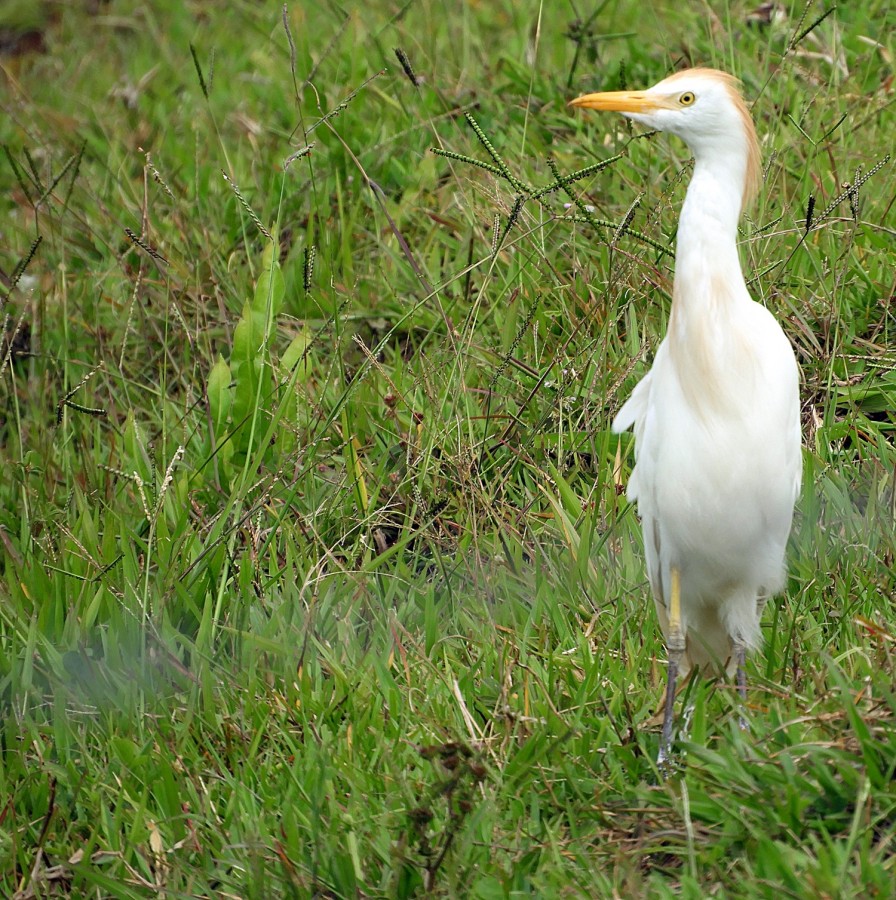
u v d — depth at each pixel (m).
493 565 7.57
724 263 6.02
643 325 8.45
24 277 11.08
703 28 11.71
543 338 8.91
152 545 7.81
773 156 8.70
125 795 6.39
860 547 7.09
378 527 8.25
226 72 14.53
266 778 6.39
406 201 10.61
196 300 9.95
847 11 11.66
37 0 19.06
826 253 8.88
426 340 9.30
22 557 8.16
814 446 7.91
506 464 8.18
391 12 13.95
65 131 13.70
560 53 12.38
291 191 11.17
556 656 6.64
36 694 7.22
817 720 5.75
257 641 6.90
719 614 6.67
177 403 9.75
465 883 5.49
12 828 6.38
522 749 6.09
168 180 11.78
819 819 5.38
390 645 7.02
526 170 10.28
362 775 6.23
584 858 5.46
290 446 8.57
